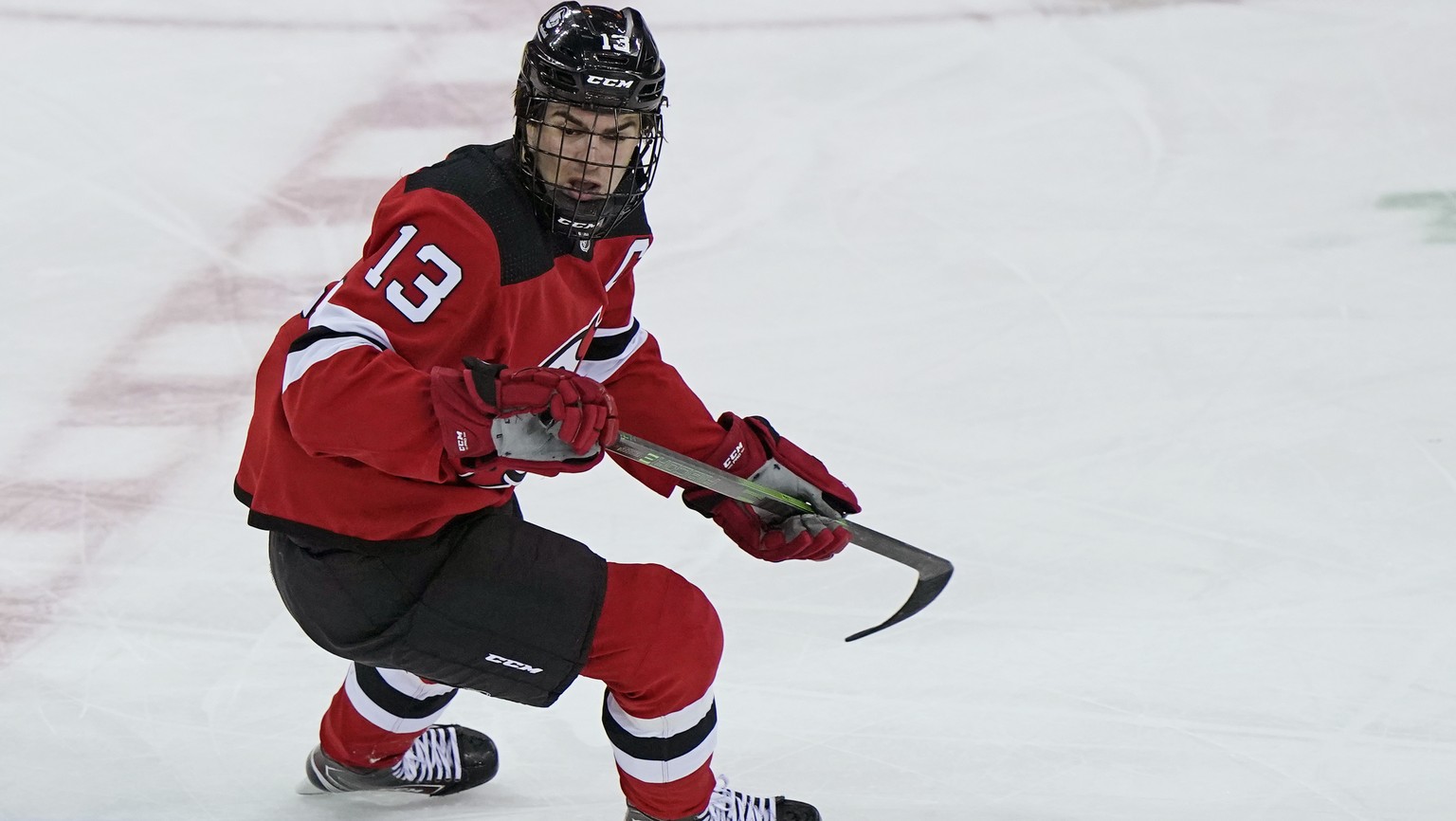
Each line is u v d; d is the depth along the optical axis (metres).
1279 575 12.66
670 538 13.34
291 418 7.23
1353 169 20.94
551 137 7.45
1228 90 23.34
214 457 14.42
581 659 8.12
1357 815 9.79
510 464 7.31
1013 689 11.27
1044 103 23.06
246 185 20.31
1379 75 23.61
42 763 10.20
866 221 19.70
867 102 23.05
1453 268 18.22
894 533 13.34
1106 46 24.88
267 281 17.97
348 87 23.25
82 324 16.86
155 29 24.75
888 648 11.80
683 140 21.77
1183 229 19.41
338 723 9.60
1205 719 10.88
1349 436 14.80
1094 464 14.46
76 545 12.95
